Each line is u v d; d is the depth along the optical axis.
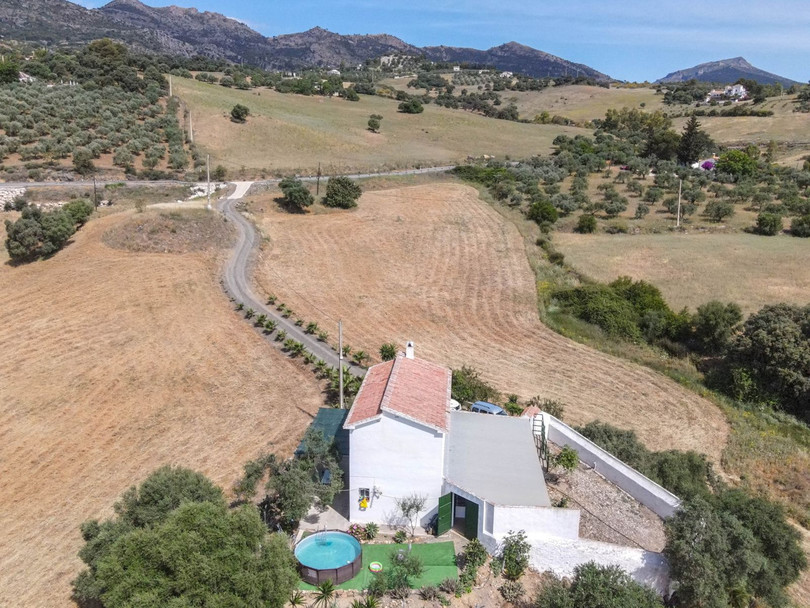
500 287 59.88
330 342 46.94
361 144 126.25
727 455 35.25
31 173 81.38
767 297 56.44
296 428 34.59
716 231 79.25
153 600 16.98
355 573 22.06
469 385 38.41
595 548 22.52
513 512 22.94
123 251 61.31
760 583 22.66
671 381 43.94
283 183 81.88
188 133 112.25
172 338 46.12
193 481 23.64
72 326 47.06
